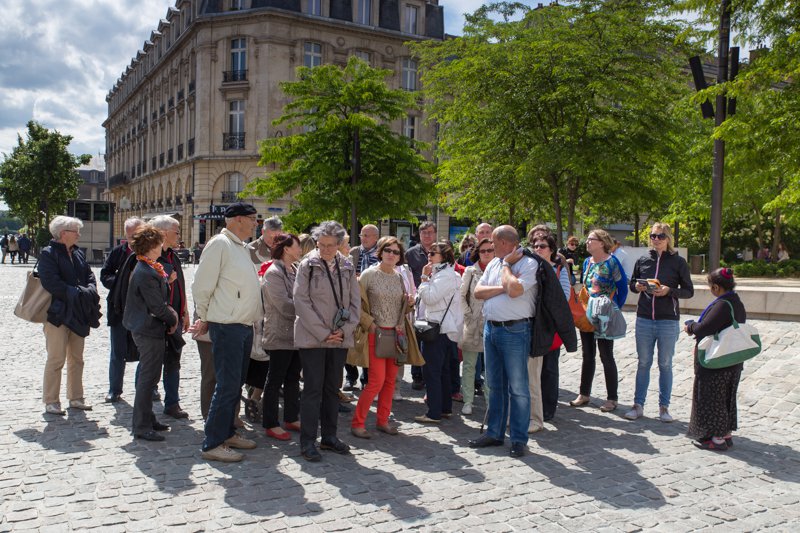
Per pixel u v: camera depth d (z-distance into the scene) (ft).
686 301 35.45
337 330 16.94
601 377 28.30
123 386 24.61
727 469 16.87
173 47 153.58
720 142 37.47
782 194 47.09
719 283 18.35
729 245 112.47
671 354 21.57
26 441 17.65
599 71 55.77
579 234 114.01
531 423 20.16
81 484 14.70
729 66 40.34
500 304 17.92
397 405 23.59
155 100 180.14
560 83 55.83
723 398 18.44
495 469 16.55
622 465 17.03
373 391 19.10
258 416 21.02
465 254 26.35
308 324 16.69
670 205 93.45
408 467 16.55
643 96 55.52
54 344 20.31
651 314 21.62
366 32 135.23
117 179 227.61
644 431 20.45
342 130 67.26
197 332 17.01
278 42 128.98
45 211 154.40
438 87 71.20
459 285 21.58
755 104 37.11
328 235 16.97
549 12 63.57
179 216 152.87
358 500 14.20
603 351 22.89
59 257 20.33
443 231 134.31
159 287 17.87
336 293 17.07
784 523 13.56
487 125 61.87
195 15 146.30
